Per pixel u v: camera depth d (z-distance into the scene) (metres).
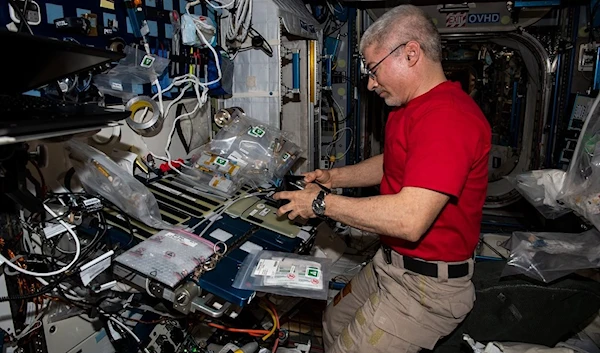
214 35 2.23
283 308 2.20
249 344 1.69
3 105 0.98
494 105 4.27
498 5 3.47
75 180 1.60
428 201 1.20
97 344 1.65
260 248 1.39
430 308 1.51
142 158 1.94
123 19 1.76
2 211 1.18
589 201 2.08
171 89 2.10
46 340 1.41
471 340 1.63
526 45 3.61
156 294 1.20
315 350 2.18
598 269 2.30
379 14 3.73
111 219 1.43
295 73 2.63
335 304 2.04
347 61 3.85
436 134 1.24
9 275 1.19
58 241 1.27
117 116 1.16
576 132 3.38
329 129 4.01
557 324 1.76
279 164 2.04
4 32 0.75
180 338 1.66
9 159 1.09
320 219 1.62
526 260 1.85
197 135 2.39
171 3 2.04
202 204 1.65
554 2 3.10
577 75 3.41
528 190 2.42
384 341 1.55
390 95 1.53
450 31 3.62
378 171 1.97
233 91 2.51
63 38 1.49
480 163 1.38
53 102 1.16
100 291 1.23
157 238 1.33
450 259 1.50
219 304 1.20
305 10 3.01
